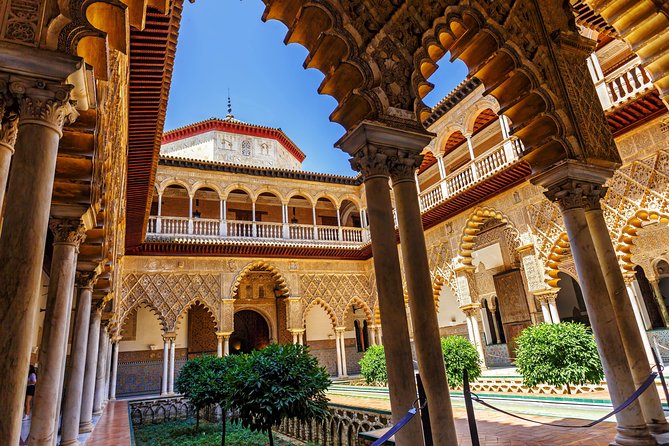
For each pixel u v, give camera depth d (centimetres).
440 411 297
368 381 1204
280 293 1800
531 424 525
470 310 1182
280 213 1864
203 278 1429
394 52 368
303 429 883
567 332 757
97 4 265
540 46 459
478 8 420
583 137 454
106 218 541
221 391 905
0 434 194
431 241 1350
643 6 416
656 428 377
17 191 226
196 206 1731
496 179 1020
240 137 1911
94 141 371
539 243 978
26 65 238
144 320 1573
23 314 212
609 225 837
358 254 1650
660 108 746
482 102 1149
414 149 359
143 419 1222
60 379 407
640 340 414
